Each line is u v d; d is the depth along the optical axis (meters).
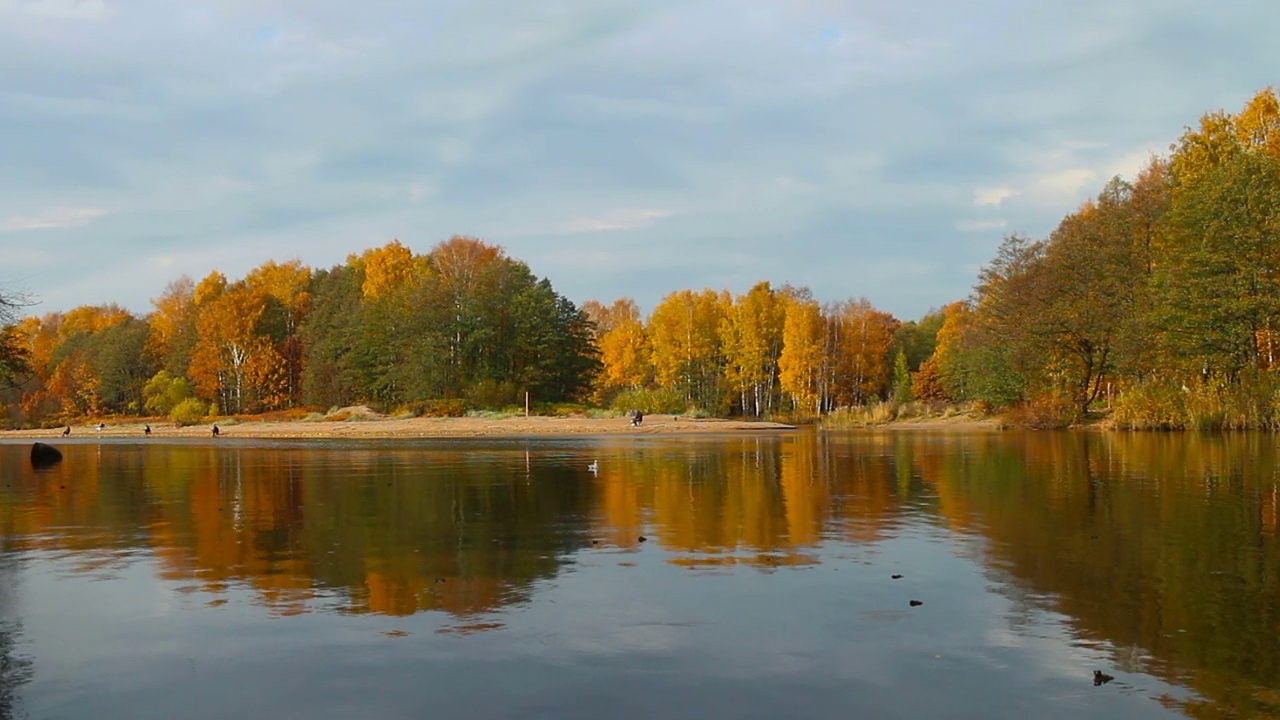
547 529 11.71
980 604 7.36
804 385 81.38
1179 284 37.66
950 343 72.50
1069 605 7.30
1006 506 13.39
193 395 91.56
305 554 10.01
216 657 6.14
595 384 95.31
